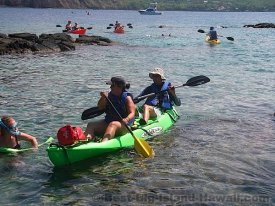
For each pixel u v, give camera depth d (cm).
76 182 688
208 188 666
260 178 711
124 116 880
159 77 1059
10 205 606
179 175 718
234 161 792
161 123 994
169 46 3347
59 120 1067
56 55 2545
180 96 1420
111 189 660
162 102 1071
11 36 2966
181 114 1161
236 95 1456
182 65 2241
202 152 841
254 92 1516
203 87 1598
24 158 793
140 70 2019
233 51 3038
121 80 870
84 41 3294
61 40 3123
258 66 2241
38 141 896
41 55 2517
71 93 1416
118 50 2944
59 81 1648
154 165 764
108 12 18388
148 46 3306
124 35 4547
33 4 18900
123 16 13475
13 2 18450
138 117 994
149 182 688
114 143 828
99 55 2617
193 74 1931
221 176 716
